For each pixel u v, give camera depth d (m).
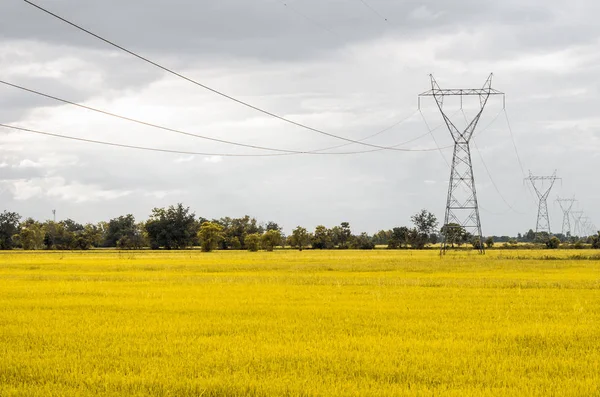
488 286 44.28
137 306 30.88
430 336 21.94
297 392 14.58
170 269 72.44
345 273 62.84
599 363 17.52
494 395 14.37
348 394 14.41
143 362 17.67
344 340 20.94
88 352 19.08
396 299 34.50
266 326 24.03
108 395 14.55
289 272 65.69
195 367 17.09
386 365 17.30
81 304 32.00
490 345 20.16
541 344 20.58
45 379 16.00
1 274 62.81
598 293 38.28
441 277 54.22
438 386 15.23
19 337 21.70
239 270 70.12
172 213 198.75
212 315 27.31
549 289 41.44
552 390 14.87
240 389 14.86
